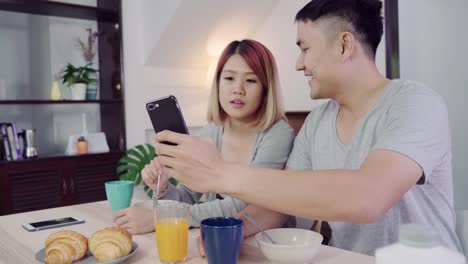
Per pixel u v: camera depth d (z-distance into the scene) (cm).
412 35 269
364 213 73
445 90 265
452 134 265
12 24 298
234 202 116
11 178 266
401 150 81
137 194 324
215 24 333
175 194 133
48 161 280
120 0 315
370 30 103
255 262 83
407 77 271
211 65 350
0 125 276
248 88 140
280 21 337
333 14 101
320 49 103
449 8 259
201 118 363
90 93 317
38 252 86
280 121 145
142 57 330
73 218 120
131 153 307
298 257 75
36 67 309
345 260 81
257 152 140
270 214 106
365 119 108
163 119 91
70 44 323
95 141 318
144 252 91
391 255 46
